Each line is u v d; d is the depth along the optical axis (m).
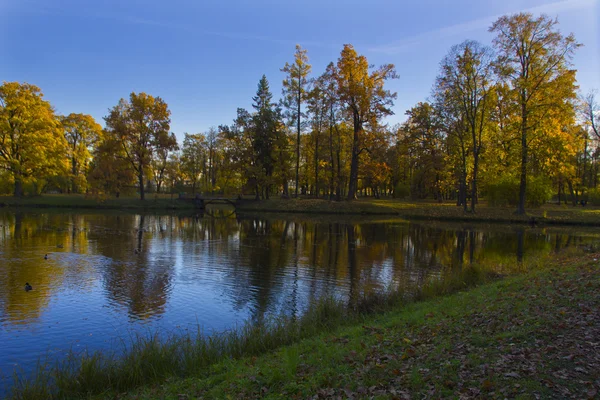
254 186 59.22
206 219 45.03
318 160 64.25
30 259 20.36
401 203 58.00
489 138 44.91
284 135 58.44
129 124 57.19
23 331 11.13
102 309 13.07
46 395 7.17
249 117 58.91
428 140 53.00
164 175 80.31
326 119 56.44
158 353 8.31
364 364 7.04
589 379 5.68
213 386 7.00
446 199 70.81
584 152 61.78
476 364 6.52
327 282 16.80
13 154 53.22
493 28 38.31
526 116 38.25
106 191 57.16
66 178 62.56
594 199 56.56
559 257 18.39
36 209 51.94
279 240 28.77
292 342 9.44
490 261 19.97
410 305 12.11
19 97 52.53
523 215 41.19
